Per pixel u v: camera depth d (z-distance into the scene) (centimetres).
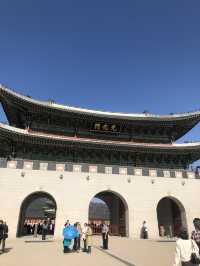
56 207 3472
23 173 3516
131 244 2841
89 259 1811
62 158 4044
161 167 4319
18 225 3381
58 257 1872
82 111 4372
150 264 1653
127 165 4222
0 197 3366
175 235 3981
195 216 3828
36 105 4047
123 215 3838
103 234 2419
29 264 1573
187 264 832
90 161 4131
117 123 4462
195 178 4028
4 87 3775
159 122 4500
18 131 3856
